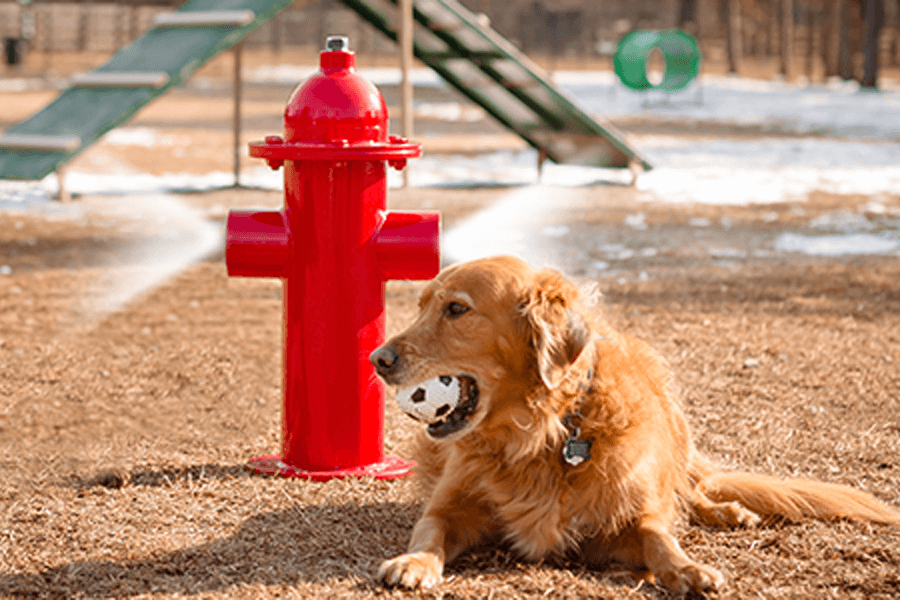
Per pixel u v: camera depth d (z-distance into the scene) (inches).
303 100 174.2
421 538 141.5
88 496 169.8
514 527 143.2
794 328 299.7
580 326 138.3
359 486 175.5
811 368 258.1
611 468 139.6
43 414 216.8
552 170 703.1
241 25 421.1
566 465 140.7
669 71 1368.1
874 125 1009.5
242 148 792.9
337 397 178.9
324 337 177.0
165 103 1220.5
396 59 2315.5
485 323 138.3
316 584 135.3
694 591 131.8
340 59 177.2
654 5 2719.0
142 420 214.4
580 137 641.0
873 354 271.9
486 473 145.1
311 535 153.9
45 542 150.3
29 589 134.4
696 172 693.9
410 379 137.0
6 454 191.2
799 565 143.5
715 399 231.0
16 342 275.0
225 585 135.7
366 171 174.4
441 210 521.3
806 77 1959.9
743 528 157.9
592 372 144.0
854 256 417.1
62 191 539.5
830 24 1873.8
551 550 142.9
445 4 530.3
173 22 446.0
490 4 2628.0
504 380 139.7
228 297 338.6
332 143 170.6
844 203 562.3
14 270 372.2
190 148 795.4
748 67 2288.4
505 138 911.0
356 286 176.6
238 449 196.2
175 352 269.1
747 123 1075.3
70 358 261.0
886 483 179.5
